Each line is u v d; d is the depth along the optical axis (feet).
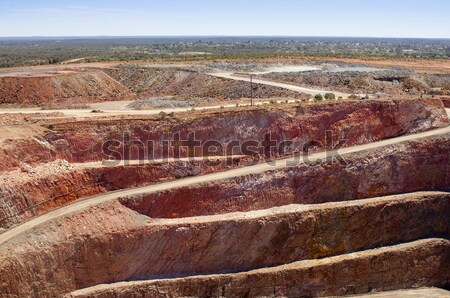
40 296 124.57
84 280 132.87
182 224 144.77
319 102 196.03
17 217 134.72
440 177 183.01
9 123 165.68
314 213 155.84
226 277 141.69
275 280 144.56
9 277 119.65
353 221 159.84
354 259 152.66
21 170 147.33
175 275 142.00
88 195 150.82
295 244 152.35
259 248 149.07
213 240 145.79
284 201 163.84
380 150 179.42
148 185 159.02
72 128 164.55
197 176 165.58
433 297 151.53
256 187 161.99
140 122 172.04
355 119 191.72
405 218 166.71
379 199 167.43
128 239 139.95
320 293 148.25
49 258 127.65
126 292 133.28
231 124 180.04
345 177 172.04
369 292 154.20
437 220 170.71
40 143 156.46
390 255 156.76
